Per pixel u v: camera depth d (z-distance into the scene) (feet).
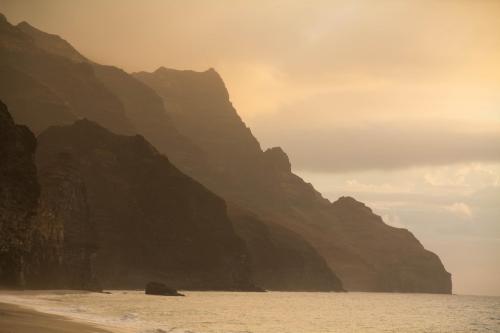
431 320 449.89
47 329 168.14
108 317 246.68
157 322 259.60
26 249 456.04
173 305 450.71
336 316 446.19
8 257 414.41
